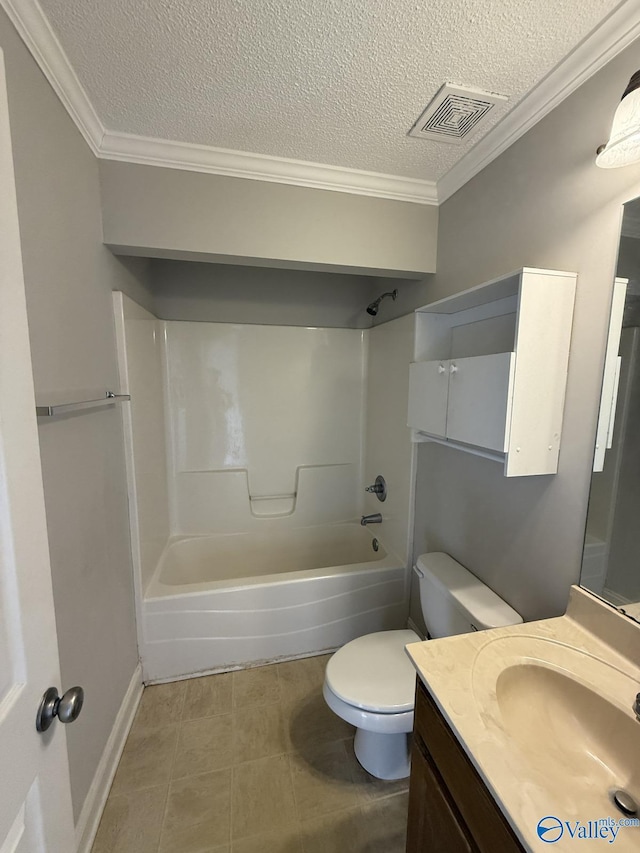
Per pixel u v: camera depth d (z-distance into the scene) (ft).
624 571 3.13
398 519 7.25
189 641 6.09
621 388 3.15
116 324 5.32
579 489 3.51
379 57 3.35
